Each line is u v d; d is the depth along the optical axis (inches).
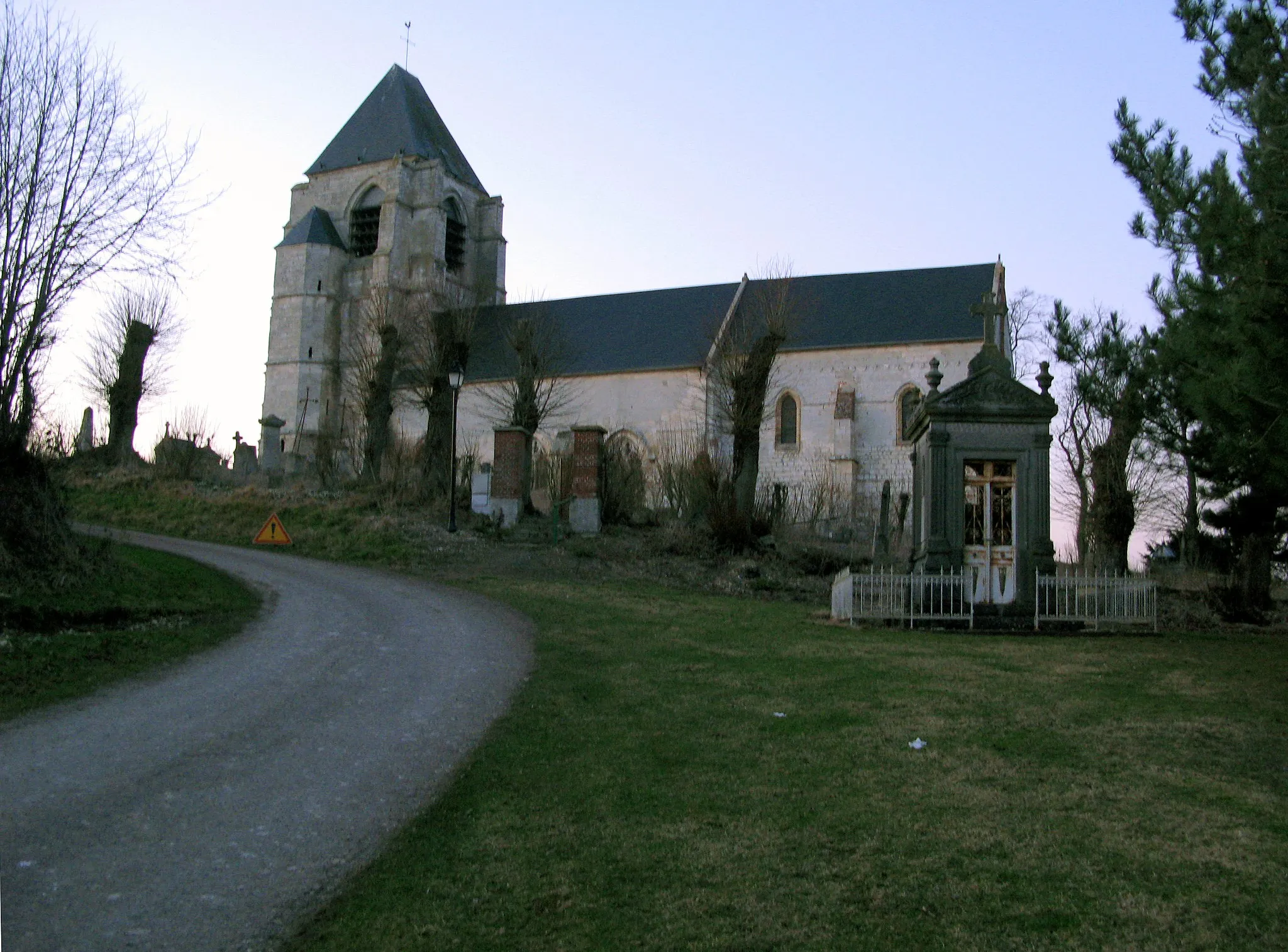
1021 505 661.3
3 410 665.0
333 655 522.3
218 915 228.5
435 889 242.5
